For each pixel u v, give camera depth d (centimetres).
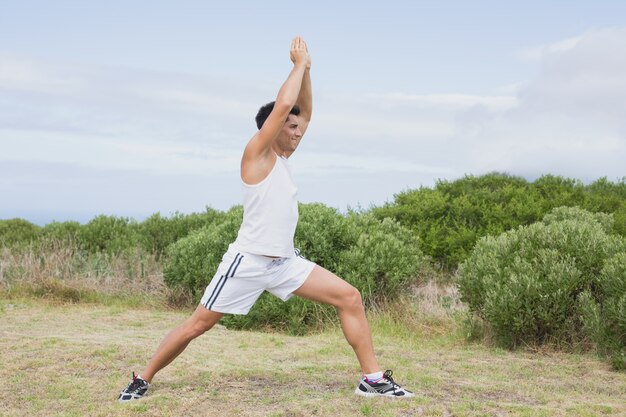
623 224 1277
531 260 793
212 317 485
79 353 657
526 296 752
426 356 715
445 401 507
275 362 651
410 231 1126
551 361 703
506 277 783
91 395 524
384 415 457
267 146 453
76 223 1536
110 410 477
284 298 497
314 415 461
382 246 984
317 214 1034
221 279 476
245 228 473
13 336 759
